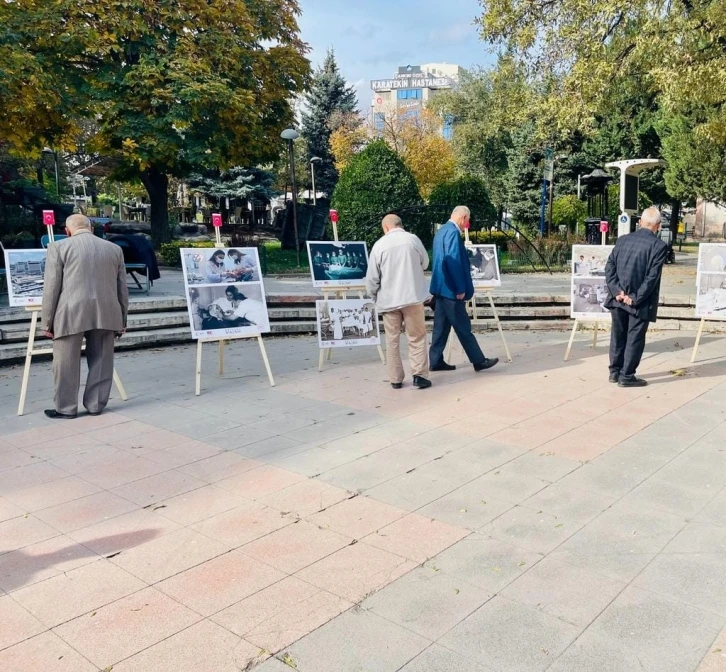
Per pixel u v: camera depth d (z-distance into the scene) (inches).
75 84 645.3
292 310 414.3
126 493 167.9
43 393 268.1
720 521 148.6
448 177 1439.5
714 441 200.5
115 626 113.1
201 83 626.5
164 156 667.4
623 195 564.4
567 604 117.3
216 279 272.8
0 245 426.0
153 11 638.5
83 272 224.1
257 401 251.8
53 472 182.5
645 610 115.3
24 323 346.0
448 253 279.9
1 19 566.6
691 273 607.2
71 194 1347.2
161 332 366.3
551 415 228.4
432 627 111.3
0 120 599.2
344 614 115.5
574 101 469.4
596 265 320.5
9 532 147.6
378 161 655.1
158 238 762.8
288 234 832.3
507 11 493.0
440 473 178.1
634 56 439.8
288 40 773.9
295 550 138.0
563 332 401.1
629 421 220.8
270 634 110.3
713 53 429.7
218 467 184.5
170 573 129.8
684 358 316.5
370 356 335.6
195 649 106.7
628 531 144.3
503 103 615.5
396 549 137.8
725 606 116.3
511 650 105.0
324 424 221.9
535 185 1093.1
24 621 114.9
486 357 322.3
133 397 260.7
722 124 467.5
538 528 146.2
